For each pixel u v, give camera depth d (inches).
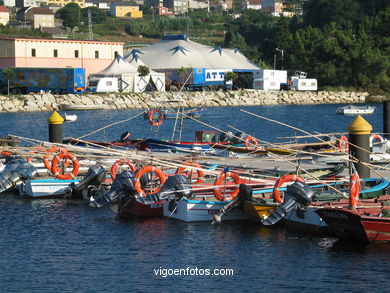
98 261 1755.7
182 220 2130.9
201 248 1859.0
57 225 2103.8
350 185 1907.0
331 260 1750.7
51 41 7839.6
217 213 2108.8
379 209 1910.7
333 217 1856.5
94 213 2260.1
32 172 2568.9
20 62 7647.6
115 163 2434.8
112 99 7263.8
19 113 6451.8
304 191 1985.7
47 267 1710.1
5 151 2805.1
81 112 6673.2
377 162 2844.5
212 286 1584.6
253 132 4972.9
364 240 1866.4
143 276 1648.6
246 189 2090.3
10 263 1738.4
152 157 2401.6
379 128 5423.2
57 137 3174.2
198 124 5600.4
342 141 2930.6
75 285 1592.0
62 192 2508.6
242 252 1822.1
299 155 3088.1
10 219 2181.3
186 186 2155.5
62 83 7204.7
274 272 1670.8
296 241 1921.8
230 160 2691.9
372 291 1546.5
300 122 5920.3
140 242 1914.4
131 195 2196.1
